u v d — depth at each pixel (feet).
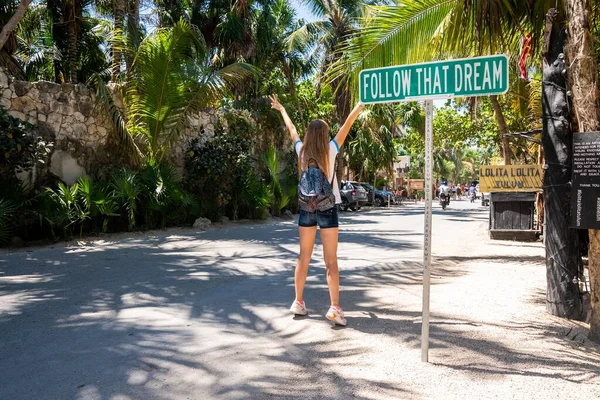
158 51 43.09
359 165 118.21
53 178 38.58
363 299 18.24
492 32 20.74
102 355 12.46
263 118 66.95
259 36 75.10
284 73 86.53
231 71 47.62
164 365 11.78
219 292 19.66
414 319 15.42
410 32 22.38
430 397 9.95
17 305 17.52
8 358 12.30
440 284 20.97
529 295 18.74
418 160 238.89
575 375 11.04
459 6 20.44
